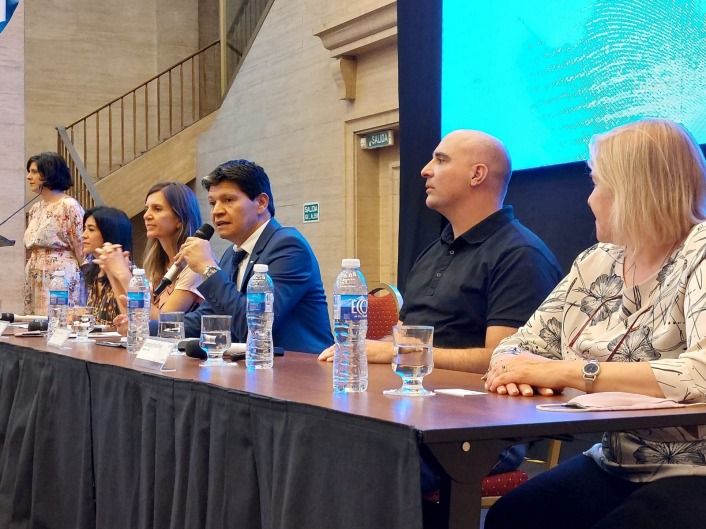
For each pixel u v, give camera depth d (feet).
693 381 4.85
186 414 5.83
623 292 5.70
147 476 6.28
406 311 8.58
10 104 22.90
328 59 21.02
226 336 7.43
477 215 8.20
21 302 22.99
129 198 27.86
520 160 13.46
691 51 10.80
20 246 22.99
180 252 9.59
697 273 5.10
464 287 8.02
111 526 6.87
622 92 11.78
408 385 5.24
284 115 22.93
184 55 31.81
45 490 7.94
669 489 4.94
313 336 9.70
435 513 5.30
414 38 15.58
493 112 13.98
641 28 11.47
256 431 5.09
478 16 14.24
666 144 5.46
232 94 25.71
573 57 12.52
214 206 9.80
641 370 4.97
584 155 12.39
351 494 4.23
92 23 30.91
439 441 3.86
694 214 5.48
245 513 5.18
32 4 30.30
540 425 4.09
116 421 6.83
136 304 8.42
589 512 5.36
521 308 7.61
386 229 20.38
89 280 13.38
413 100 15.64
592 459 5.77
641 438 5.28
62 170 18.10
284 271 9.44
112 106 31.04
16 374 8.98
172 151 28.02
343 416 4.33
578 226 12.52
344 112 20.51
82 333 10.12
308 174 21.93
